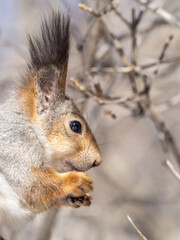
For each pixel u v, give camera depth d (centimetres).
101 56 1371
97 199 1708
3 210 1016
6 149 1022
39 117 1055
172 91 1639
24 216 1018
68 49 1068
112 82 1441
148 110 1179
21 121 1046
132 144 1973
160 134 1233
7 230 1309
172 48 1620
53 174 1015
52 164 1055
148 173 1931
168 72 1575
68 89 1273
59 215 1352
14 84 1130
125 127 1906
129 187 1823
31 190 1012
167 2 1468
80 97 1255
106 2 1169
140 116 1245
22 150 1023
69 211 1396
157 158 1958
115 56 1465
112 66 1438
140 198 1745
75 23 1434
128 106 1234
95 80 1229
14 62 1505
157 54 1557
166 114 1914
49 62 1064
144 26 1409
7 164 1018
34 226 1362
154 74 1166
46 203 1015
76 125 1055
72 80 1101
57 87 1070
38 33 1277
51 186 1007
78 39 1351
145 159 1958
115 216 1658
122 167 1911
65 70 1073
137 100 1152
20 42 1557
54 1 1262
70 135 1050
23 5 1677
